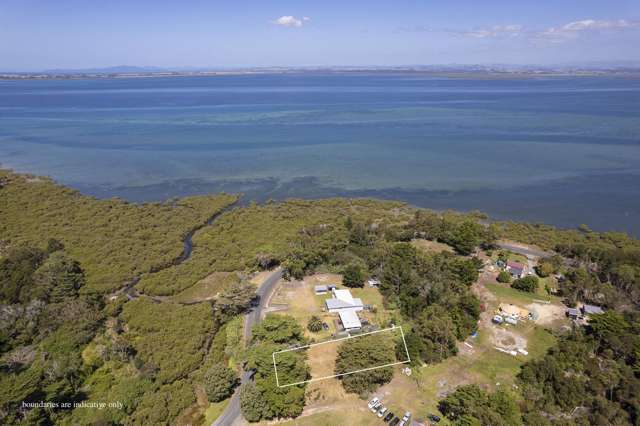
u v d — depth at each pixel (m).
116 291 106.25
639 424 63.84
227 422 67.12
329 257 117.19
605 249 119.19
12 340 82.75
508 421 62.72
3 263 105.44
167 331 88.75
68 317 89.31
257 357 74.00
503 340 86.31
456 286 100.38
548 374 73.31
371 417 67.31
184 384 75.00
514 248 128.88
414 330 85.62
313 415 67.94
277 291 103.62
